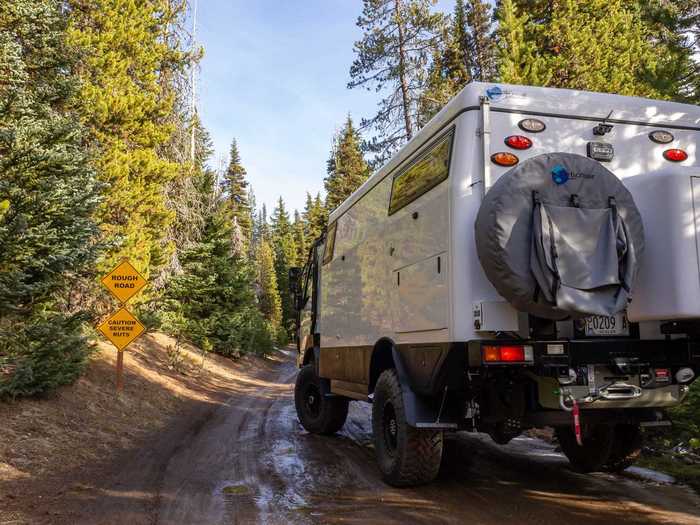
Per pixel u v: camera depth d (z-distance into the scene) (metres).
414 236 5.71
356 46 24.97
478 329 4.58
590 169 4.57
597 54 17.48
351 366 7.59
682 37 15.89
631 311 4.64
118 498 5.42
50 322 8.52
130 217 16.03
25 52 9.48
